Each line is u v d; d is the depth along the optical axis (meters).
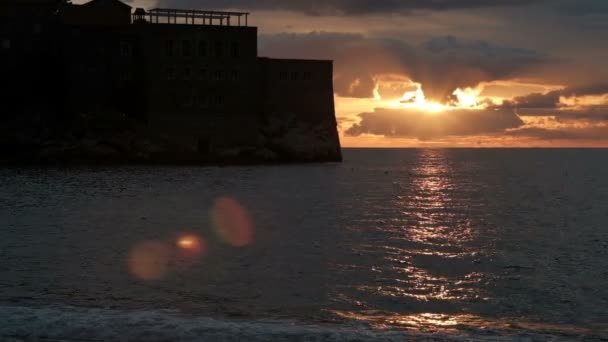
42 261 36.97
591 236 50.50
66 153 124.00
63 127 125.56
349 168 150.50
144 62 124.44
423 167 188.00
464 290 31.38
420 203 79.50
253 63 130.38
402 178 132.00
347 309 27.59
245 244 45.16
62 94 128.38
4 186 86.69
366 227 55.12
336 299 29.31
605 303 29.03
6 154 123.38
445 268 36.72
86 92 124.88
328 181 110.50
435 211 70.12
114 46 125.38
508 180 130.75
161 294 29.53
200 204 72.25
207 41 126.50
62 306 25.56
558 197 90.62
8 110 125.94
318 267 36.53
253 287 31.36
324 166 138.50
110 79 125.88
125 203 71.00
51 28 127.19
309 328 22.23
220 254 40.78
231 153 129.62
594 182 124.94
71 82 124.06
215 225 55.12
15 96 126.44
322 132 141.88
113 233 49.00
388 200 82.81
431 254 41.25
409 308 28.06
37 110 126.62
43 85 127.94
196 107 127.06
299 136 138.88
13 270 34.22
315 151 140.88
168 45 124.44
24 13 125.94
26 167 120.19
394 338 21.33
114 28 126.56
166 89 124.94
